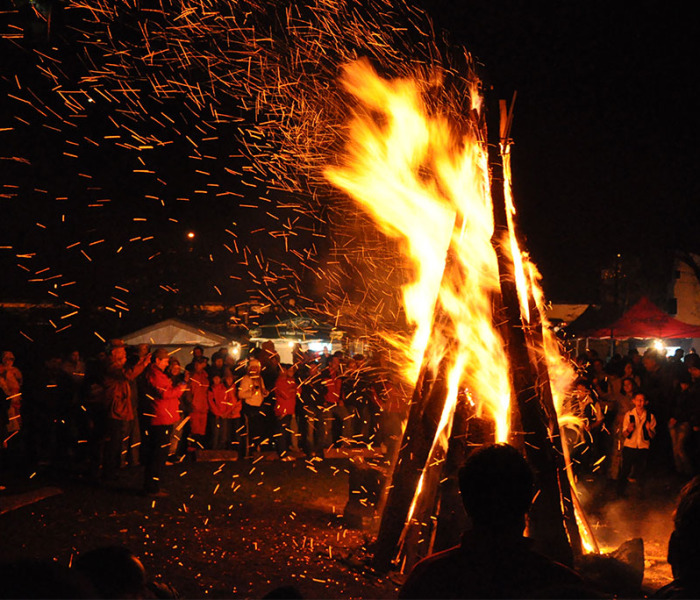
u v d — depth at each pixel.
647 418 11.89
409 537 7.56
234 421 15.50
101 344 24.73
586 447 13.70
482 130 7.53
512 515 2.57
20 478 12.20
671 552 2.39
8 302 23.92
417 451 7.68
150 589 3.27
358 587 7.19
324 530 9.27
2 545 8.36
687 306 32.84
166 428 11.15
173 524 9.48
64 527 9.20
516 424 6.69
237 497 11.15
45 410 13.56
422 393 7.80
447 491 7.44
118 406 12.06
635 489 11.96
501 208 7.29
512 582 2.50
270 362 15.34
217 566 7.79
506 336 6.99
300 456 15.01
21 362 16.84
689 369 14.04
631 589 6.09
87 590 1.69
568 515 6.62
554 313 31.70
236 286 27.66
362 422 15.98
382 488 9.23
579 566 6.21
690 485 2.41
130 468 13.36
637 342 28.11
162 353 11.20
